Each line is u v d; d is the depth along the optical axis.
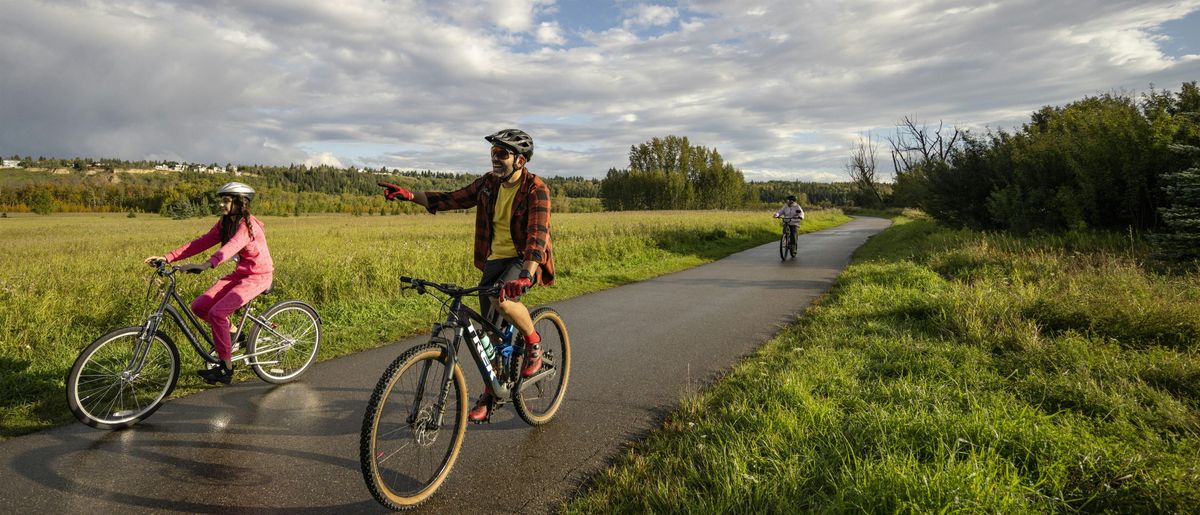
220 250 4.25
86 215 91.50
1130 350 4.51
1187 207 8.27
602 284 10.55
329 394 4.47
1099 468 2.69
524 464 3.24
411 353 2.79
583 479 3.06
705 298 8.92
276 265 9.63
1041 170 14.30
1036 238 12.94
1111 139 12.10
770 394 3.92
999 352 4.82
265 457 3.33
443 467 2.99
